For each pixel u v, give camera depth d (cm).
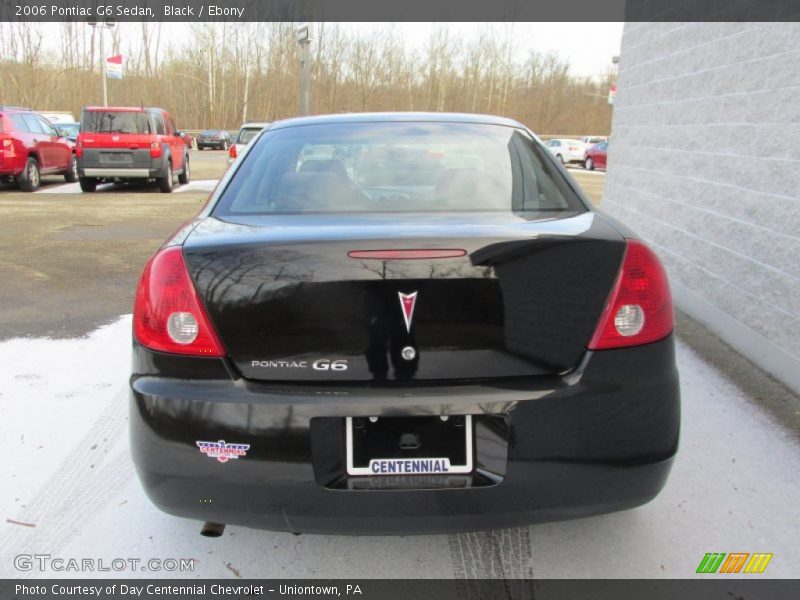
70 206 1141
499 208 229
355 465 178
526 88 6762
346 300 177
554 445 178
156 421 181
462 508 178
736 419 315
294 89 5544
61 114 2992
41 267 651
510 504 179
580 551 224
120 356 405
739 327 408
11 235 833
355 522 179
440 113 304
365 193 238
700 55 481
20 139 1303
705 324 461
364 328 177
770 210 380
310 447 175
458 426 179
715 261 449
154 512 248
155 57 5669
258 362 180
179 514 189
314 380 179
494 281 178
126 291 564
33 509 249
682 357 399
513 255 179
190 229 208
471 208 229
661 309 189
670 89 536
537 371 181
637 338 184
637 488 186
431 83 5706
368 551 226
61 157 1505
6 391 350
